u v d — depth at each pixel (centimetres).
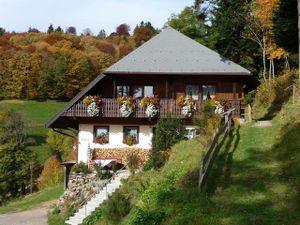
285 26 3759
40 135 8469
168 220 1639
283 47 3953
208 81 3388
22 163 5231
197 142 2412
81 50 11644
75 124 3534
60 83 10550
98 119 3334
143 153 3281
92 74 10769
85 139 3338
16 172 5144
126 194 2212
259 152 2073
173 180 1989
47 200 3588
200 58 3412
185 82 3394
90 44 12119
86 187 2741
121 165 3189
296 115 2327
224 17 4578
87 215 2408
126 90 3400
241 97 3372
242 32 4438
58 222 2608
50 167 5200
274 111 3023
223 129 2355
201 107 3091
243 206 1614
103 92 3388
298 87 2716
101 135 3334
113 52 11831
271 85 3422
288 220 1473
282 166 1873
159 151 2558
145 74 3281
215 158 2073
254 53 4628
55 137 7100
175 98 3391
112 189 2530
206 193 1753
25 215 3077
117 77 3369
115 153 3306
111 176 2814
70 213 2612
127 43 12388
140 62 3350
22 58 10638
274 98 3269
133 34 12975
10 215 3138
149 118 3262
